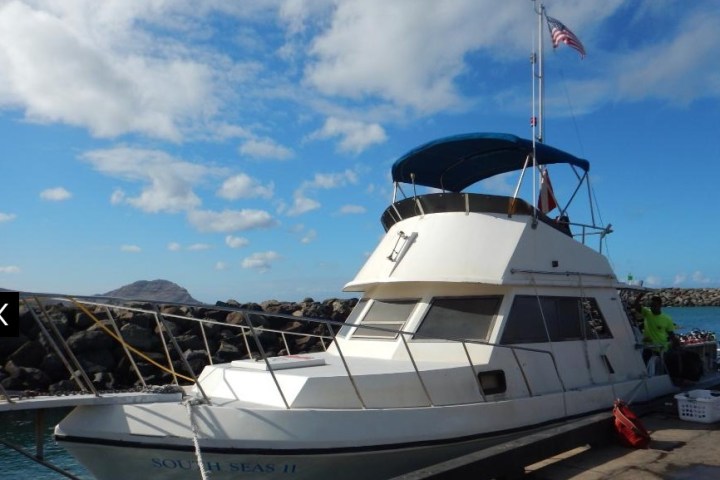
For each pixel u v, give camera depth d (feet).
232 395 19.60
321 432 17.43
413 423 18.69
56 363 51.34
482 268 22.98
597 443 21.70
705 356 35.35
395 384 19.30
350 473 18.20
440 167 30.35
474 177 32.27
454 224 24.58
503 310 22.53
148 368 53.98
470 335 22.40
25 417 40.50
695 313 195.62
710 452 20.99
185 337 59.36
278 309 86.53
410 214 26.78
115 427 16.80
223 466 17.04
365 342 24.34
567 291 25.18
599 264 27.30
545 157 27.86
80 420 17.16
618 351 26.89
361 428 17.90
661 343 30.30
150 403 17.28
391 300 25.25
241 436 16.93
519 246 23.75
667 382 29.14
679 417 25.44
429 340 22.79
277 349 65.16
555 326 24.26
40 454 17.25
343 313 88.58
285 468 17.39
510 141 25.59
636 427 21.80
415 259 24.30
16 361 51.21
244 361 22.06
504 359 21.79
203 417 17.08
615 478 18.48
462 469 16.66
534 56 32.91
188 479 17.26
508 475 17.94
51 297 16.71
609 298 27.55
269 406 17.99
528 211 24.97
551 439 19.49
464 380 20.57
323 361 21.57
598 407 24.20
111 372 53.52
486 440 20.06
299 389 18.08
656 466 19.56
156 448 16.70
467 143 26.73
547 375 22.99
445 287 23.82
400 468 18.84
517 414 20.99
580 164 28.78
